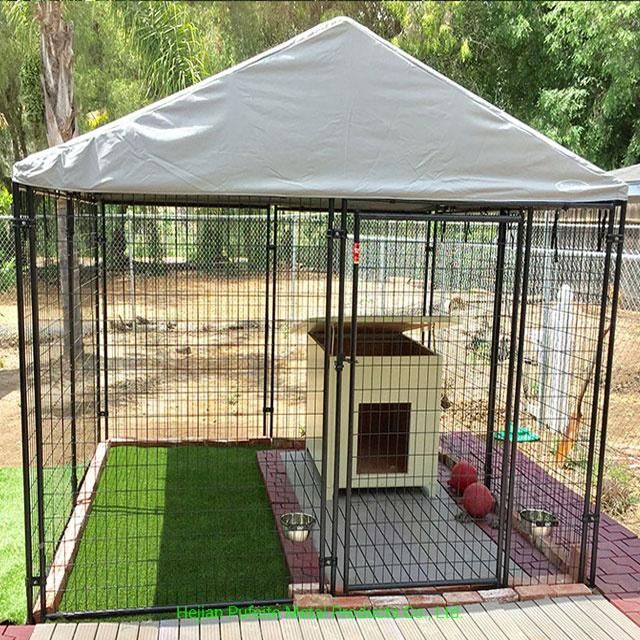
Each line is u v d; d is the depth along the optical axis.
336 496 3.50
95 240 5.39
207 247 7.23
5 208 13.20
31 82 12.83
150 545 4.16
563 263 6.54
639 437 6.43
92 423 5.73
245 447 6.08
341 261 3.37
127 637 3.14
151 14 7.17
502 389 6.43
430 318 4.77
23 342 3.18
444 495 4.95
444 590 3.62
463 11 14.78
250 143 3.13
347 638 3.18
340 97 3.18
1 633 3.17
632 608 3.50
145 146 3.04
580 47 15.29
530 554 4.10
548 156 3.36
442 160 3.29
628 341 10.23
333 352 4.81
